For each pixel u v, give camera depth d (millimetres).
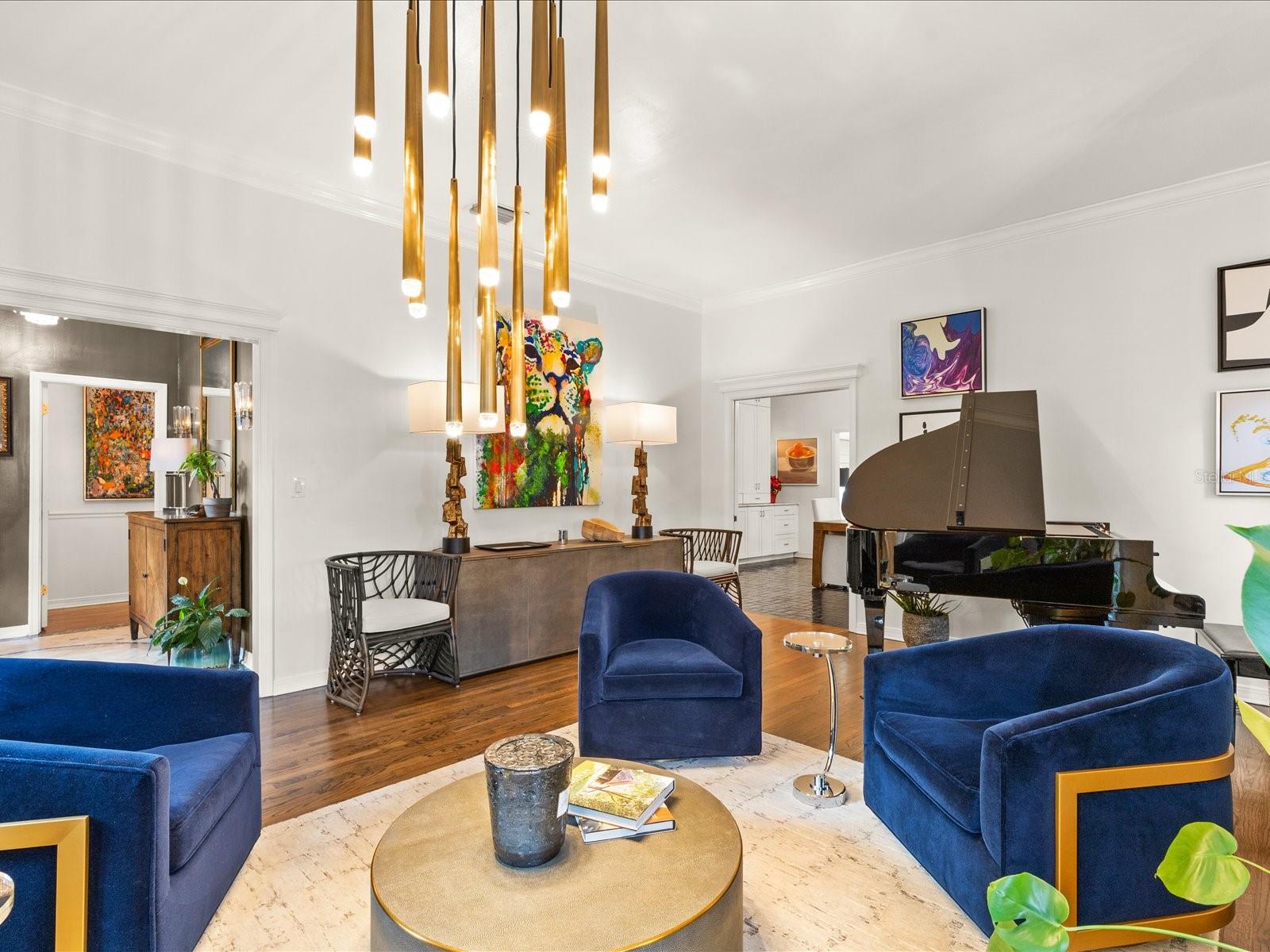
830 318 5543
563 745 1560
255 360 3738
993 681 2275
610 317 5633
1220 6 2432
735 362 6207
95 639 5137
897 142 3414
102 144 3213
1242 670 3076
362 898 1940
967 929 1817
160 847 1469
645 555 5125
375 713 3477
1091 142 3424
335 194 3977
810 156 3561
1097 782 1639
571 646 4645
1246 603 672
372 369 4172
